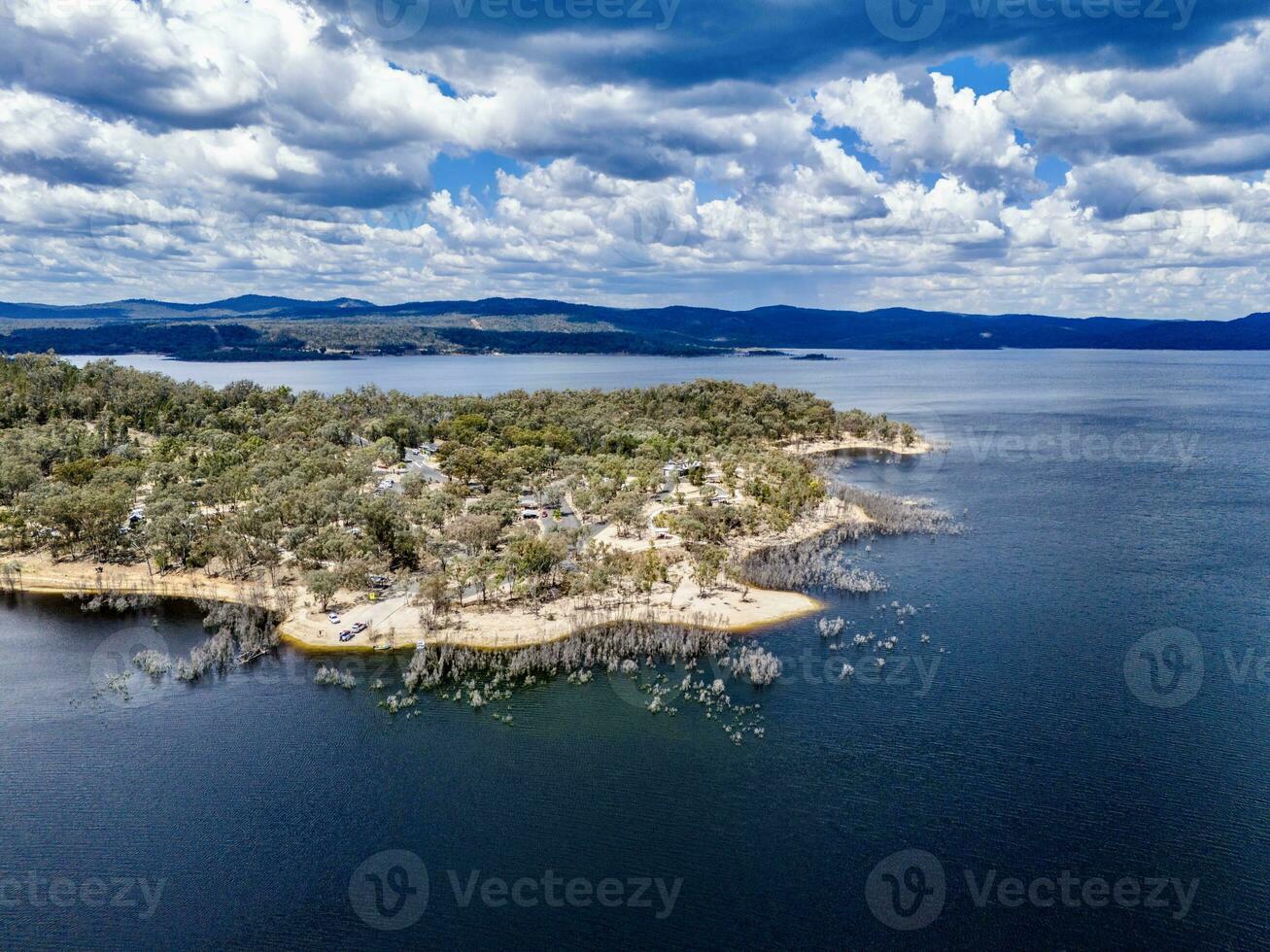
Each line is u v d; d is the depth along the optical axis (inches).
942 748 3789.4
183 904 2908.5
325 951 2704.2
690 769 3654.0
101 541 6663.4
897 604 5511.8
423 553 6476.4
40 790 3555.6
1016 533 7258.9
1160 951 2642.7
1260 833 3189.0
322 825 3321.9
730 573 5999.0
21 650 5000.0
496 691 4379.9
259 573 6245.1
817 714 4097.0
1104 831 3216.0
